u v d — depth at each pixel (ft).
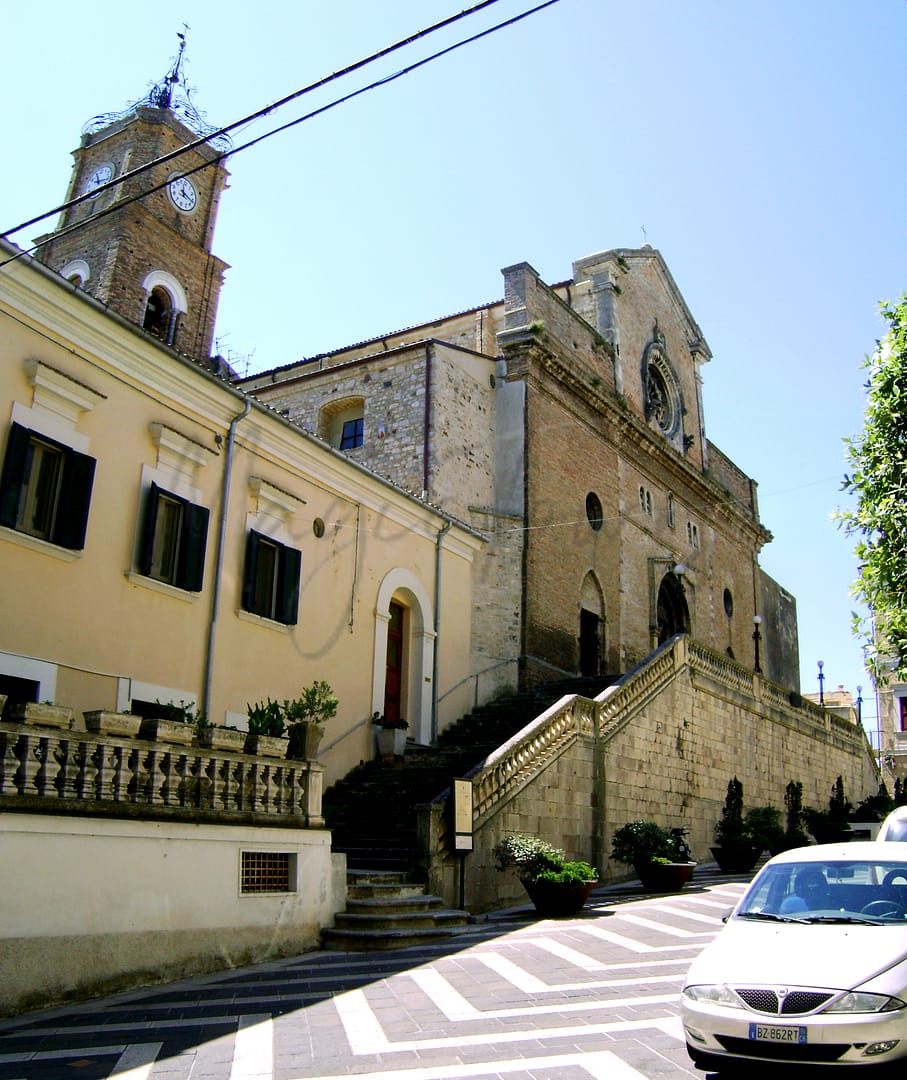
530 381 89.61
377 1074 21.30
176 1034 24.66
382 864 46.42
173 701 47.11
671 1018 25.77
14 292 41.50
